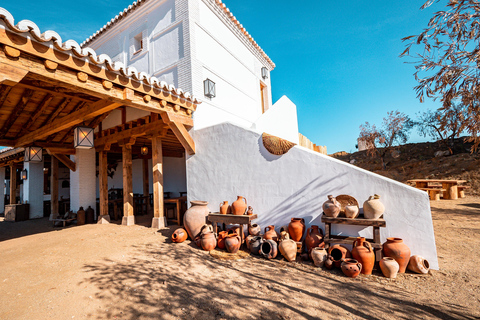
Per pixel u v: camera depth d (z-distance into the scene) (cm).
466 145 1833
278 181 573
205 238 551
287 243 483
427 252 421
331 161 511
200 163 710
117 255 514
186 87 746
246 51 1166
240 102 1063
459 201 1133
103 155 937
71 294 348
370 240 450
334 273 419
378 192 461
